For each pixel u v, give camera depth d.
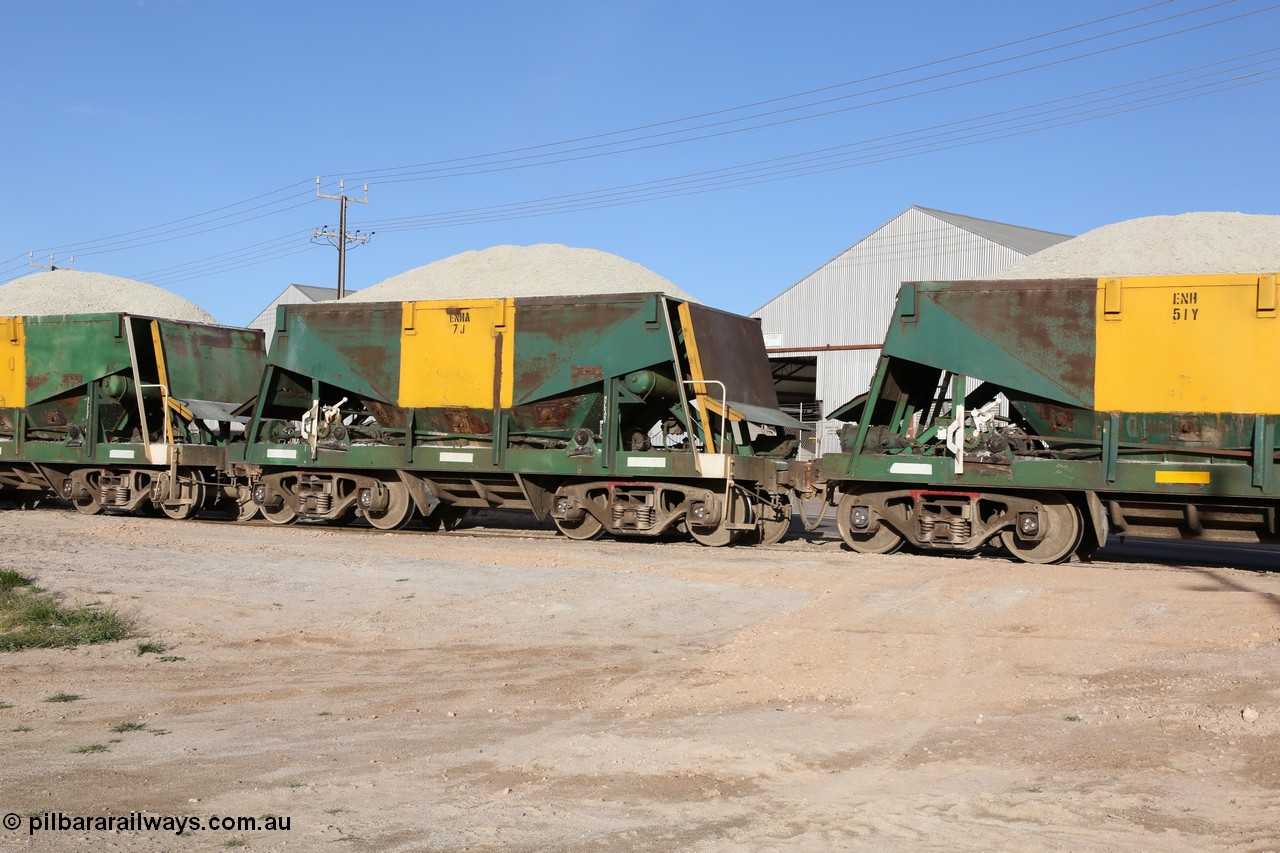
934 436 17.08
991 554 17.77
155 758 7.48
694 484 18.86
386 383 21.03
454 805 6.38
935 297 16.73
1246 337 14.95
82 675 10.07
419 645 11.25
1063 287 15.98
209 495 24.03
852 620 11.54
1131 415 15.50
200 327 25.36
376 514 21.50
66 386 24.89
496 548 17.42
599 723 8.29
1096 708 8.21
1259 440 14.75
